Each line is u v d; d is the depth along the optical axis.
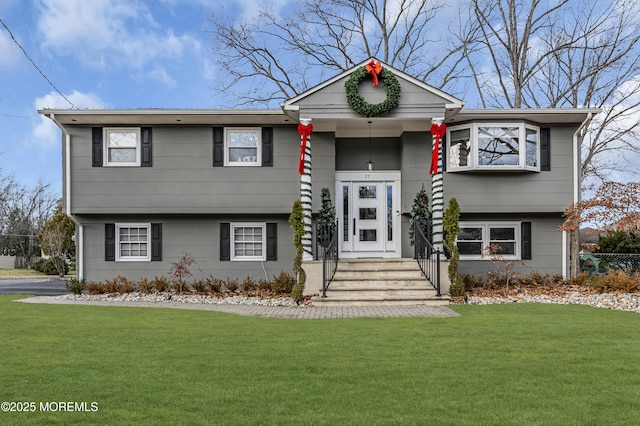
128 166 15.99
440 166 14.89
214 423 4.34
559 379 5.68
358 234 16.50
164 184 15.97
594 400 4.95
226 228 16.34
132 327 9.28
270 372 5.99
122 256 16.42
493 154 15.62
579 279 15.38
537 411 4.65
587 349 7.23
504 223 16.33
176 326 9.41
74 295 15.37
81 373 5.94
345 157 16.69
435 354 6.93
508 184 15.88
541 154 15.95
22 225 45.53
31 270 37.50
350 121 14.66
